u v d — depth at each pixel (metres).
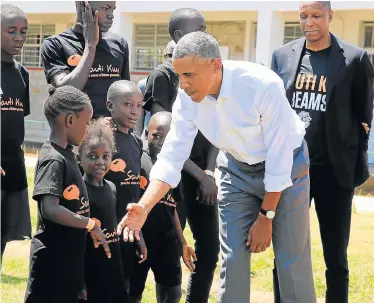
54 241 3.30
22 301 4.46
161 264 4.00
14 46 4.19
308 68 4.14
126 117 3.84
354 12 13.73
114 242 3.61
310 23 4.04
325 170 4.12
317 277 5.48
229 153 3.49
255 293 5.15
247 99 3.15
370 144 12.67
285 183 3.25
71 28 4.42
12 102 4.28
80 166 3.64
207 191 4.02
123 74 4.62
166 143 3.48
